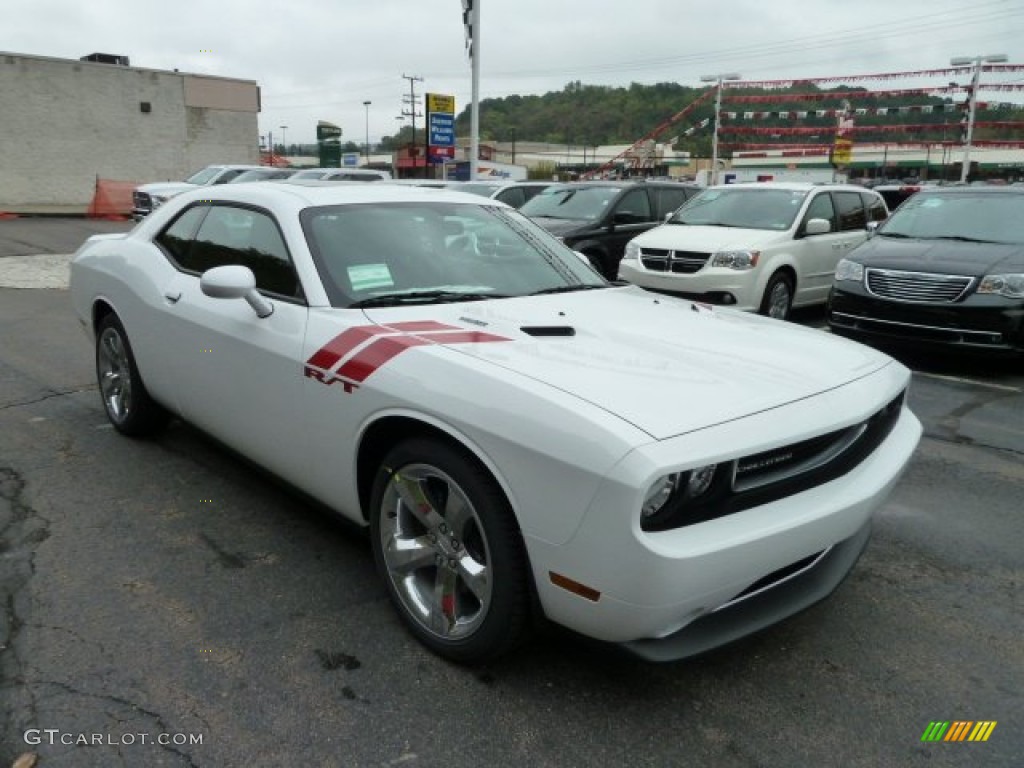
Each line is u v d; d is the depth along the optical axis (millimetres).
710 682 2701
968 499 4352
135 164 29359
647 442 2148
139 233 4613
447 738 2391
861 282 7625
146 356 4277
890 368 3113
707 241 8992
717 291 8758
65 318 8719
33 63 26656
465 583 2646
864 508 2623
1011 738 2473
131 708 2471
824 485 2592
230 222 3887
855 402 2680
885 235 8398
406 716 2479
